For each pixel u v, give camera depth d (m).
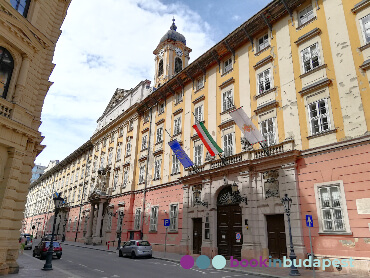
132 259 21.55
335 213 15.09
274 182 18.27
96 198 40.34
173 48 43.69
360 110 15.13
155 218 29.39
